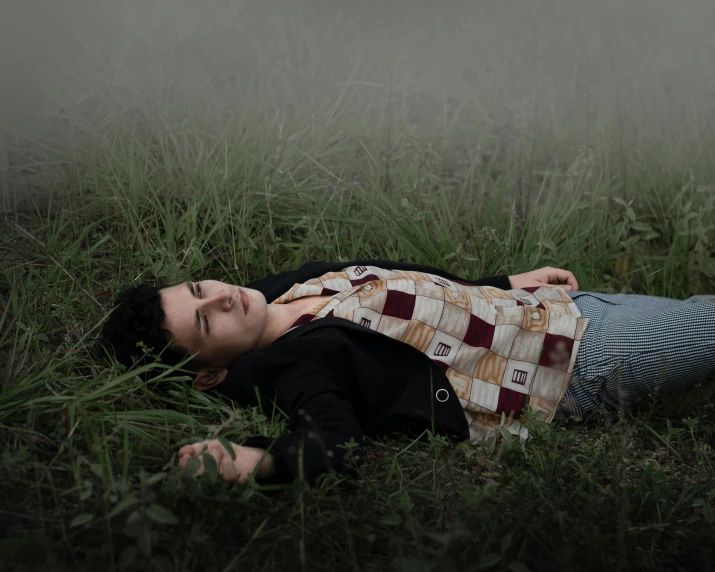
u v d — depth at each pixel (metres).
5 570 1.73
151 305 2.68
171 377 2.65
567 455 2.53
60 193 3.81
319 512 2.05
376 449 2.61
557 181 4.27
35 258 3.39
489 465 2.39
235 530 2.00
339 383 2.54
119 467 2.23
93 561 1.80
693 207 4.17
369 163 4.24
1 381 2.52
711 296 3.02
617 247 4.03
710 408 2.98
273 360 2.53
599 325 2.88
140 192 3.77
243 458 2.13
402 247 3.76
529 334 2.82
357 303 2.74
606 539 1.98
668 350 2.74
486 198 4.25
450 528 1.97
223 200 3.80
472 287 3.05
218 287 2.73
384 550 2.01
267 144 4.10
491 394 2.71
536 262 3.74
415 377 2.64
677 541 2.12
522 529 2.04
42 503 2.05
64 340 2.84
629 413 2.83
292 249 3.73
